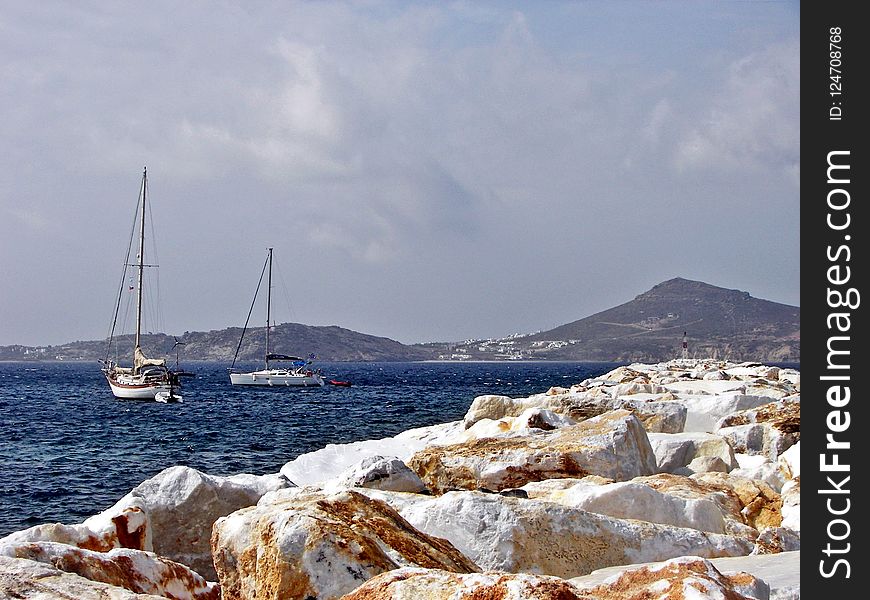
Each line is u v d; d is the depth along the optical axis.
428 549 6.63
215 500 10.53
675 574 5.13
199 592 7.23
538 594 4.61
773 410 18.14
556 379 130.88
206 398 77.25
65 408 64.00
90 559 6.54
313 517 6.28
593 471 13.26
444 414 53.97
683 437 16.02
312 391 89.88
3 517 22.47
